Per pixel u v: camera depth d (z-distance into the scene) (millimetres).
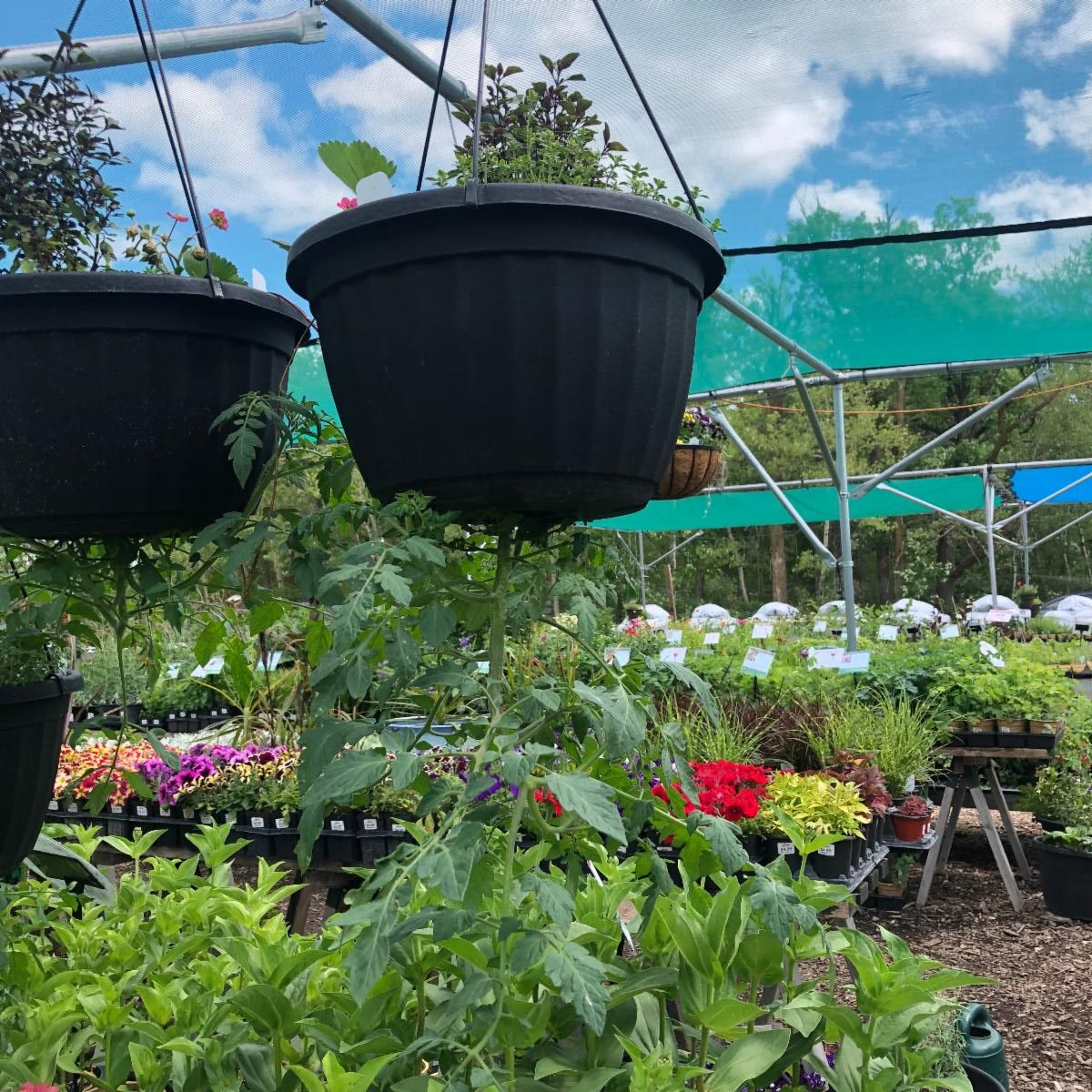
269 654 4402
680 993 1352
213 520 1277
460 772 3043
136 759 4246
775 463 22156
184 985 1584
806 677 5387
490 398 985
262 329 1254
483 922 1073
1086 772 4609
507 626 1318
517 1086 1201
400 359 1003
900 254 3318
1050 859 4375
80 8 1348
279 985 1413
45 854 2012
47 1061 1399
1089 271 3412
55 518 1168
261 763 4031
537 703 1043
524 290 971
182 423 1176
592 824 902
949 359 4449
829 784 3773
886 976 1399
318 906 4043
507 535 1125
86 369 1121
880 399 23438
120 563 1309
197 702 6273
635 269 1014
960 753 4777
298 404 1269
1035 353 4266
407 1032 1343
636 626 8117
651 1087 1157
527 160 1148
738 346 4309
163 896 2033
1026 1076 2910
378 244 990
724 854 1192
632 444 1055
